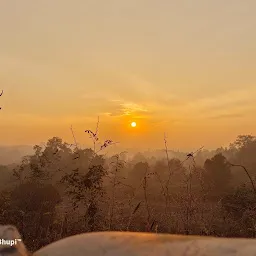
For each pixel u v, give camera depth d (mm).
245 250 892
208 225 4848
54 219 6422
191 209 5043
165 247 937
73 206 6461
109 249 950
